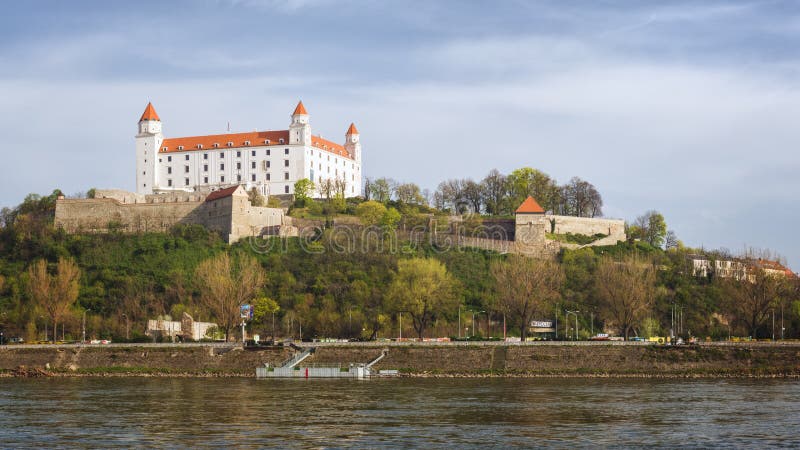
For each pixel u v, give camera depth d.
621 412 144.62
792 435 125.06
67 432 127.44
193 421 136.12
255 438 122.88
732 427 130.88
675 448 116.94
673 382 188.00
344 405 152.38
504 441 120.94
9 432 127.38
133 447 117.19
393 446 117.56
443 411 145.62
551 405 152.25
